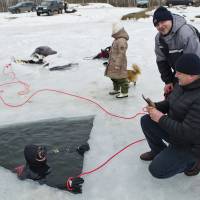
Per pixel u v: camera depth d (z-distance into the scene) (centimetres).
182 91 318
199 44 385
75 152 436
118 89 634
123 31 578
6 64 886
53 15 2722
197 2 2861
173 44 394
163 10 381
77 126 515
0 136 492
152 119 333
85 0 4162
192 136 308
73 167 402
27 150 376
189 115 305
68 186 361
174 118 327
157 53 436
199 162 360
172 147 337
